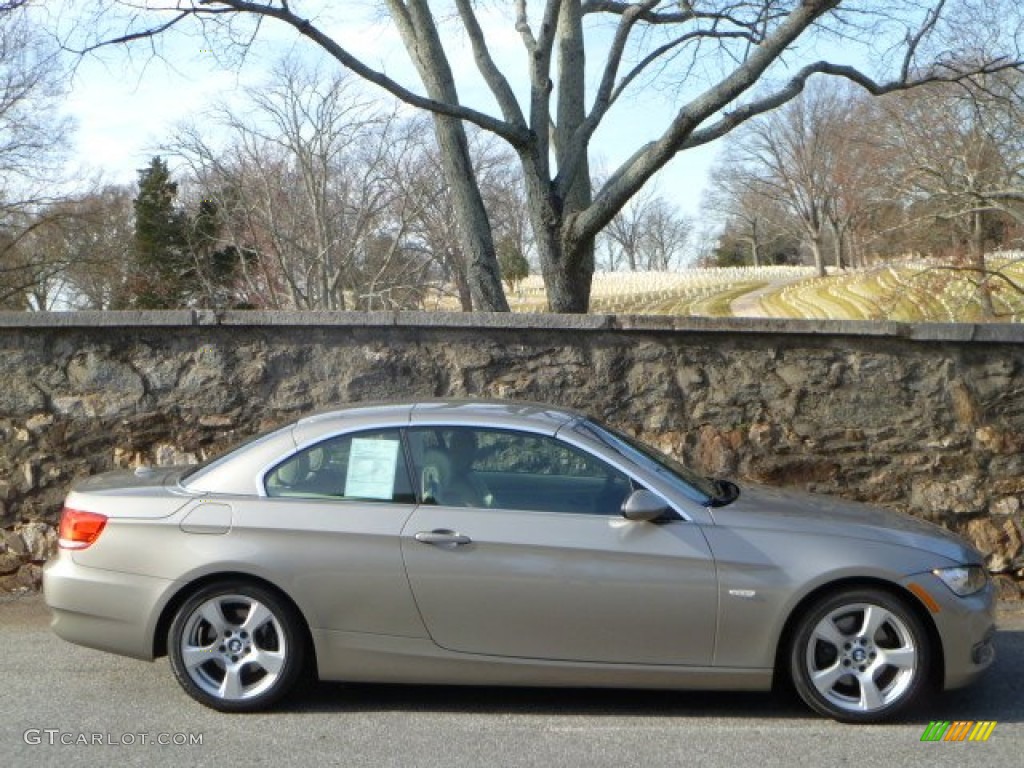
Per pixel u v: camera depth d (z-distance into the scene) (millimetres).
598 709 5539
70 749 4965
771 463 8273
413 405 5789
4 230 36000
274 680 5359
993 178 25344
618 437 5895
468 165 10414
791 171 67500
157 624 5410
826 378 8297
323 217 32594
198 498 5473
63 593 5480
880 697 5191
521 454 5500
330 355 8445
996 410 8172
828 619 5195
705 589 5180
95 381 8383
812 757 4840
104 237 37438
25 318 8219
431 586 5258
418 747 4980
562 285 10227
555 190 10141
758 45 9656
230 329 8438
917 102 24828
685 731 5195
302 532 5332
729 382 8352
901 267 30688
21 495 8266
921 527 5590
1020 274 33781
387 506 5395
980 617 5258
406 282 34469
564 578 5215
